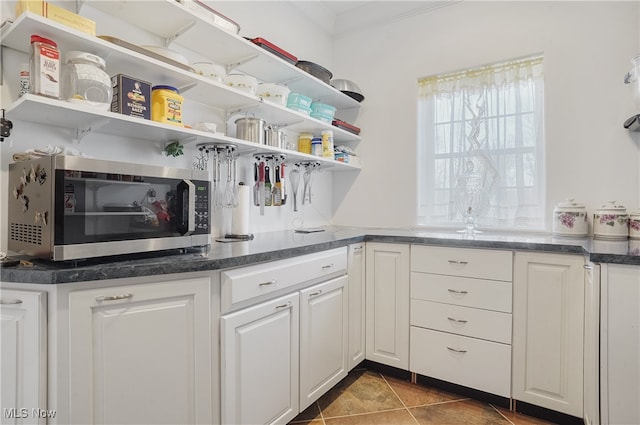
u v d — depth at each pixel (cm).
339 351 192
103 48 126
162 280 112
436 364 196
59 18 115
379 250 213
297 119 223
